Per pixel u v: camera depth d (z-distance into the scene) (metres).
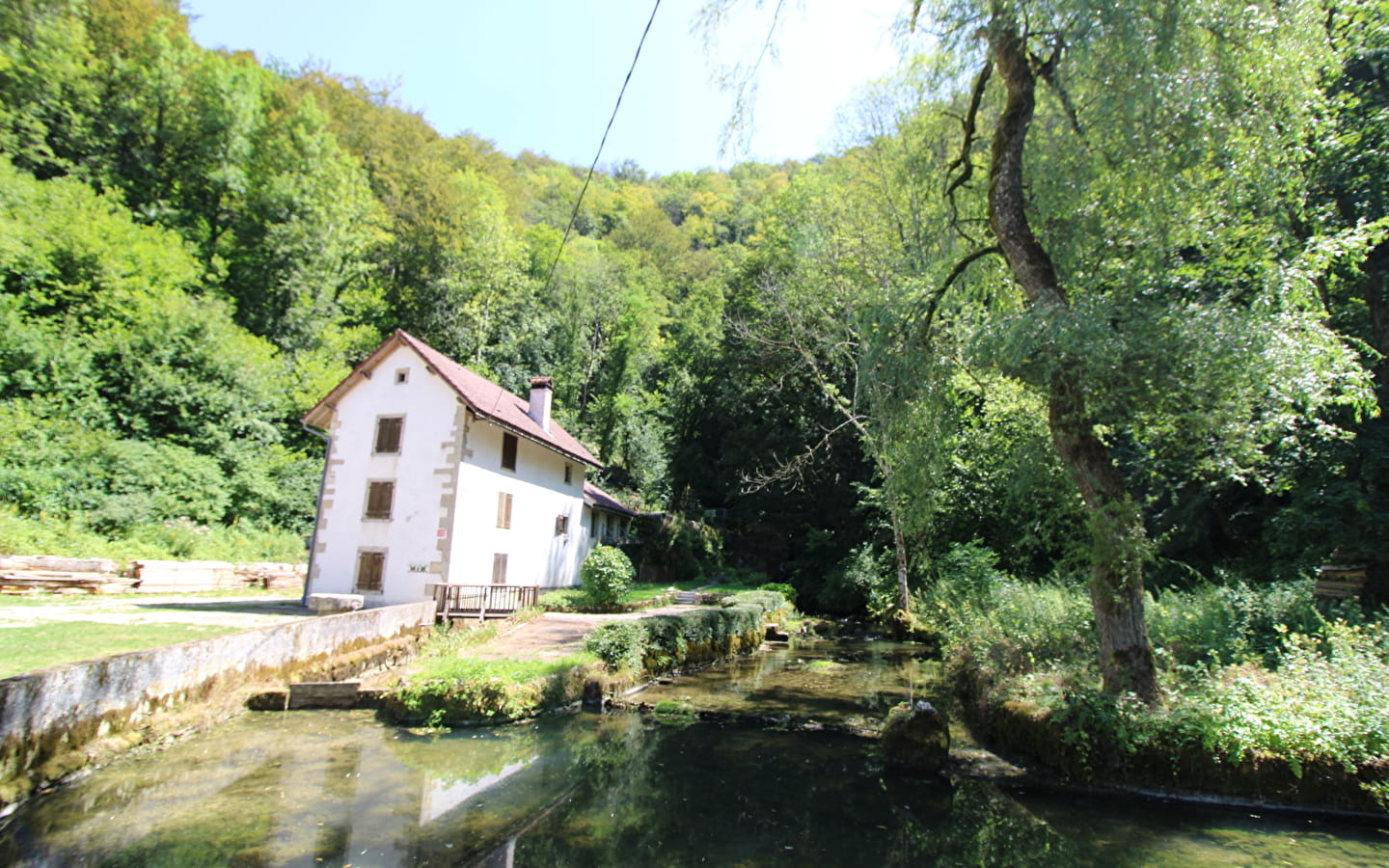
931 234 13.23
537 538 23.22
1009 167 9.65
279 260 33.66
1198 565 16.83
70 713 6.44
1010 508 18.61
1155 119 8.65
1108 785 7.30
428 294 39.44
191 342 25.98
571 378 47.44
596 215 69.19
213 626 11.41
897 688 12.96
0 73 27.62
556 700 10.05
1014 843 5.84
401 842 5.28
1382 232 9.48
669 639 13.82
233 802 5.95
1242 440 7.86
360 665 11.10
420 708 9.12
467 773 7.11
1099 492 8.35
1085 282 10.21
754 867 5.18
